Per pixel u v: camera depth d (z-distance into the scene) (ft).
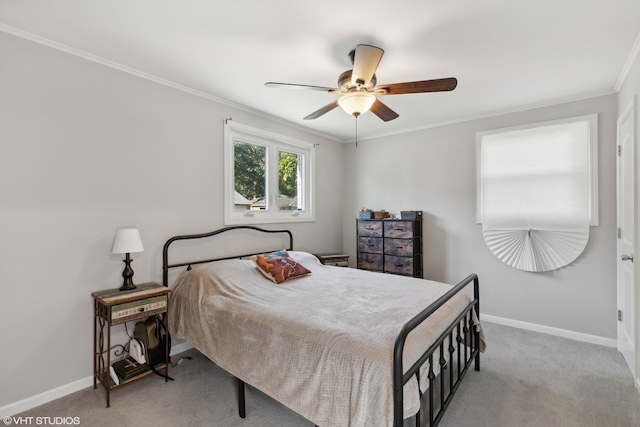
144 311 6.98
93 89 7.09
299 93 9.21
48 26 5.91
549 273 9.98
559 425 5.65
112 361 7.37
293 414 6.07
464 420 5.81
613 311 9.00
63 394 6.63
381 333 4.85
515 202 10.44
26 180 6.20
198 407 6.28
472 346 7.27
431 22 5.67
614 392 6.66
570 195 9.52
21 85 6.14
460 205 11.72
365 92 6.50
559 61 7.20
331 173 14.47
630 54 6.87
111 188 7.39
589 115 9.25
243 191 10.77
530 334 9.93
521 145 10.37
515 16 5.51
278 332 5.40
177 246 8.69
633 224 6.97
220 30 6.00
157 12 5.46
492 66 7.41
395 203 13.46
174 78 8.20
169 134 8.49
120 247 6.87
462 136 11.66
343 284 8.16
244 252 10.56
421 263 12.54
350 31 5.98
